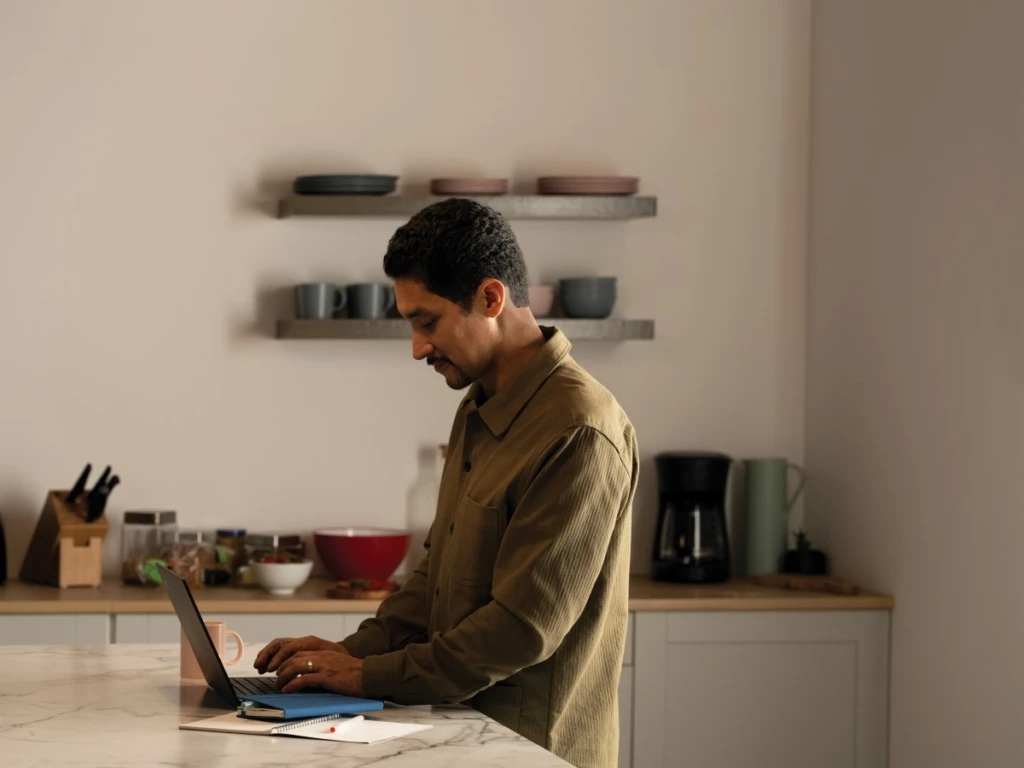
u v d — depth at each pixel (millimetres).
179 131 4145
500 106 4262
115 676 2262
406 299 2129
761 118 4344
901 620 3748
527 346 2186
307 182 4035
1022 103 3166
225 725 1875
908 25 3715
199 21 4148
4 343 4090
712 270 4336
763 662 3770
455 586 2133
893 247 3795
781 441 4363
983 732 3316
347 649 2340
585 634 2105
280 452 4188
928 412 3600
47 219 4105
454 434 2410
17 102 4086
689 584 4047
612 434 2055
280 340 4184
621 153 4305
